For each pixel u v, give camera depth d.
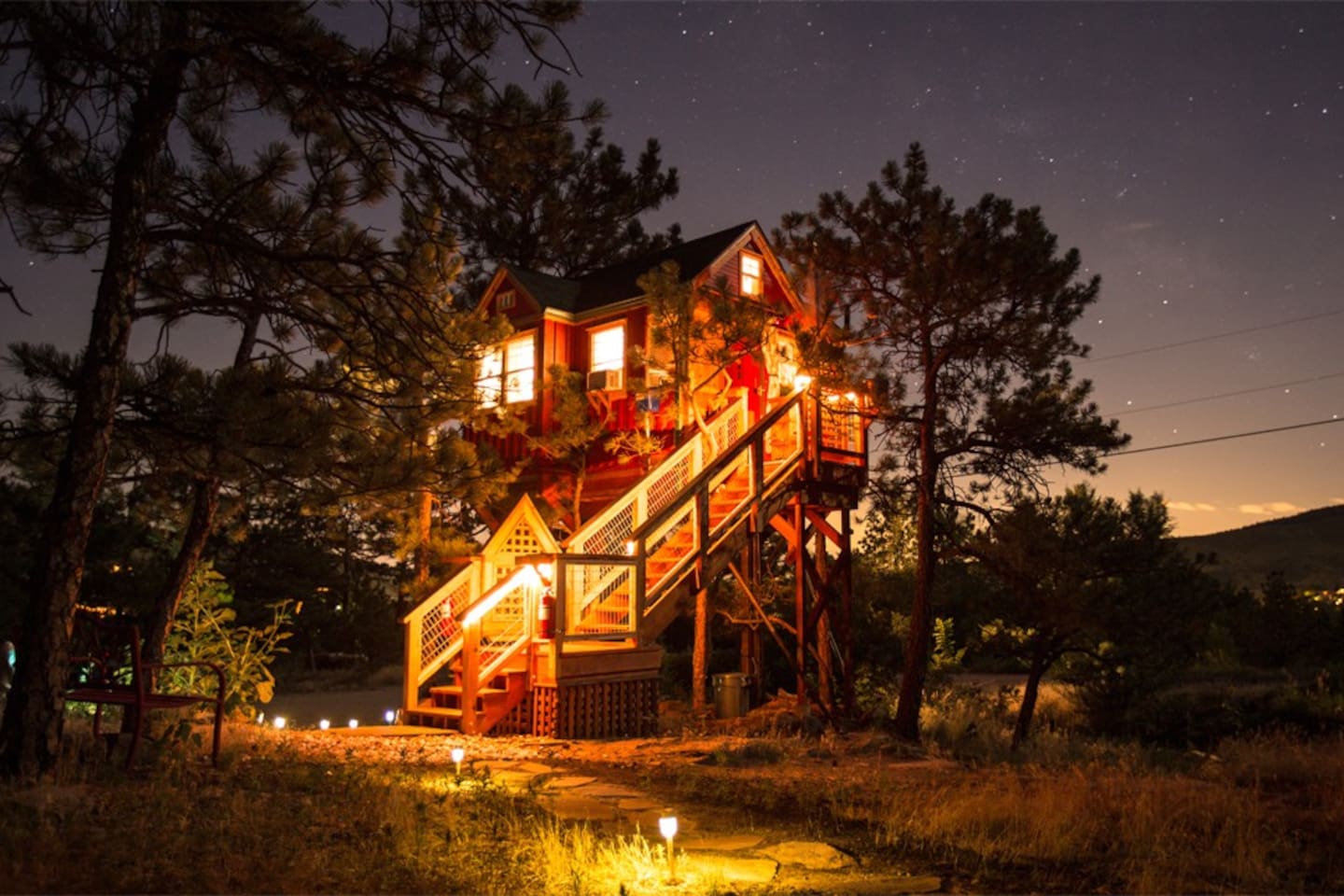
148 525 20.59
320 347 12.10
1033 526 20.06
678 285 18.19
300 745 10.97
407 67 9.27
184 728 8.98
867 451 21.19
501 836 6.86
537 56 9.55
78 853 5.76
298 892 5.37
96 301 8.76
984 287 17.94
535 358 22.88
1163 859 6.49
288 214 10.78
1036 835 7.16
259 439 9.66
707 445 18.73
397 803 7.32
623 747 12.41
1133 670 22.09
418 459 11.13
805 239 19.11
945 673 26.05
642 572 15.37
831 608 23.86
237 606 28.75
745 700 17.36
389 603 34.09
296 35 8.82
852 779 9.88
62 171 9.58
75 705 13.25
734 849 6.96
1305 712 23.00
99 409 8.57
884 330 19.42
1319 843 7.09
